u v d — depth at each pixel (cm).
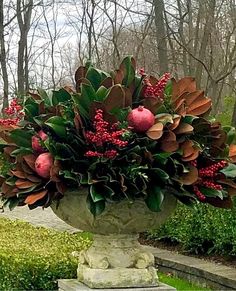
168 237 921
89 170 349
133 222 362
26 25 2142
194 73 1470
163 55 1337
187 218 866
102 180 345
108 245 371
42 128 367
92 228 368
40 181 361
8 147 380
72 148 351
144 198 352
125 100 362
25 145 375
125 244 372
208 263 775
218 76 1323
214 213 822
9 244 668
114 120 352
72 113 356
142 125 352
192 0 1758
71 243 682
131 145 351
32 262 582
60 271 585
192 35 1579
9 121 394
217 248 821
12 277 583
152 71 1673
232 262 790
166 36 1360
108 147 349
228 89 2194
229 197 381
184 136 361
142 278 366
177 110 368
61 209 371
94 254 371
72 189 358
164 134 355
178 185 357
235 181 385
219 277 700
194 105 380
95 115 352
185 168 353
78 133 353
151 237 966
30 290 580
